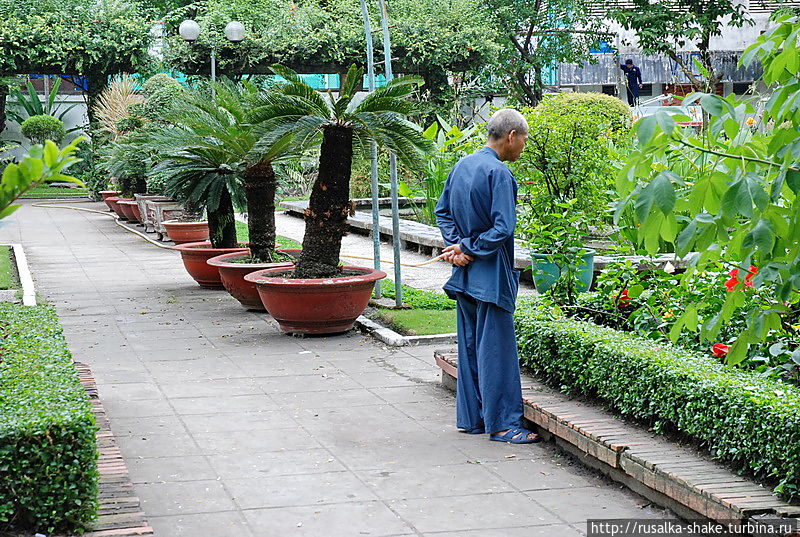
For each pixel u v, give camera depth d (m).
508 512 3.89
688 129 3.79
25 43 22.92
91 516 3.47
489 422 4.95
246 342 7.72
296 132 7.58
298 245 13.61
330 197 8.03
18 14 23.39
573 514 3.87
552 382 5.37
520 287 10.34
